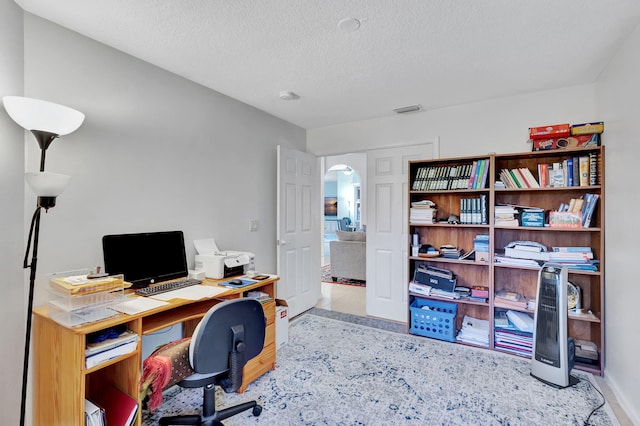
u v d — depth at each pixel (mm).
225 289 2086
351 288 4965
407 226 3109
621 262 2000
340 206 13008
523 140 2832
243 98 2959
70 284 1486
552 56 2137
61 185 1458
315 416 1856
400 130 3441
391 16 1690
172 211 2402
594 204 2389
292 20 1735
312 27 1804
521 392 2088
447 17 1699
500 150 2930
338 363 2490
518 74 2422
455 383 2201
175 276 2266
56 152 1763
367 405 1958
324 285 5172
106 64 1996
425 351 2703
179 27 1809
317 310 3859
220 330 1491
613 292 2137
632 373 1830
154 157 2279
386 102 3047
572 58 2162
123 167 2086
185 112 2506
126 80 2105
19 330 1608
